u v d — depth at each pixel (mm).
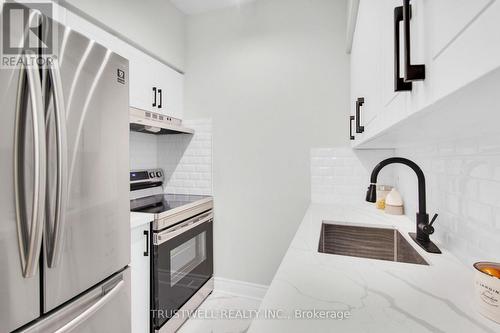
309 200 1952
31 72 725
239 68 2135
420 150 1173
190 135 2271
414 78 374
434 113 404
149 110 1862
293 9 1986
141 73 1788
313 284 642
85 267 921
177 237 1675
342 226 1318
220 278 2182
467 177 766
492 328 470
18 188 703
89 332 936
